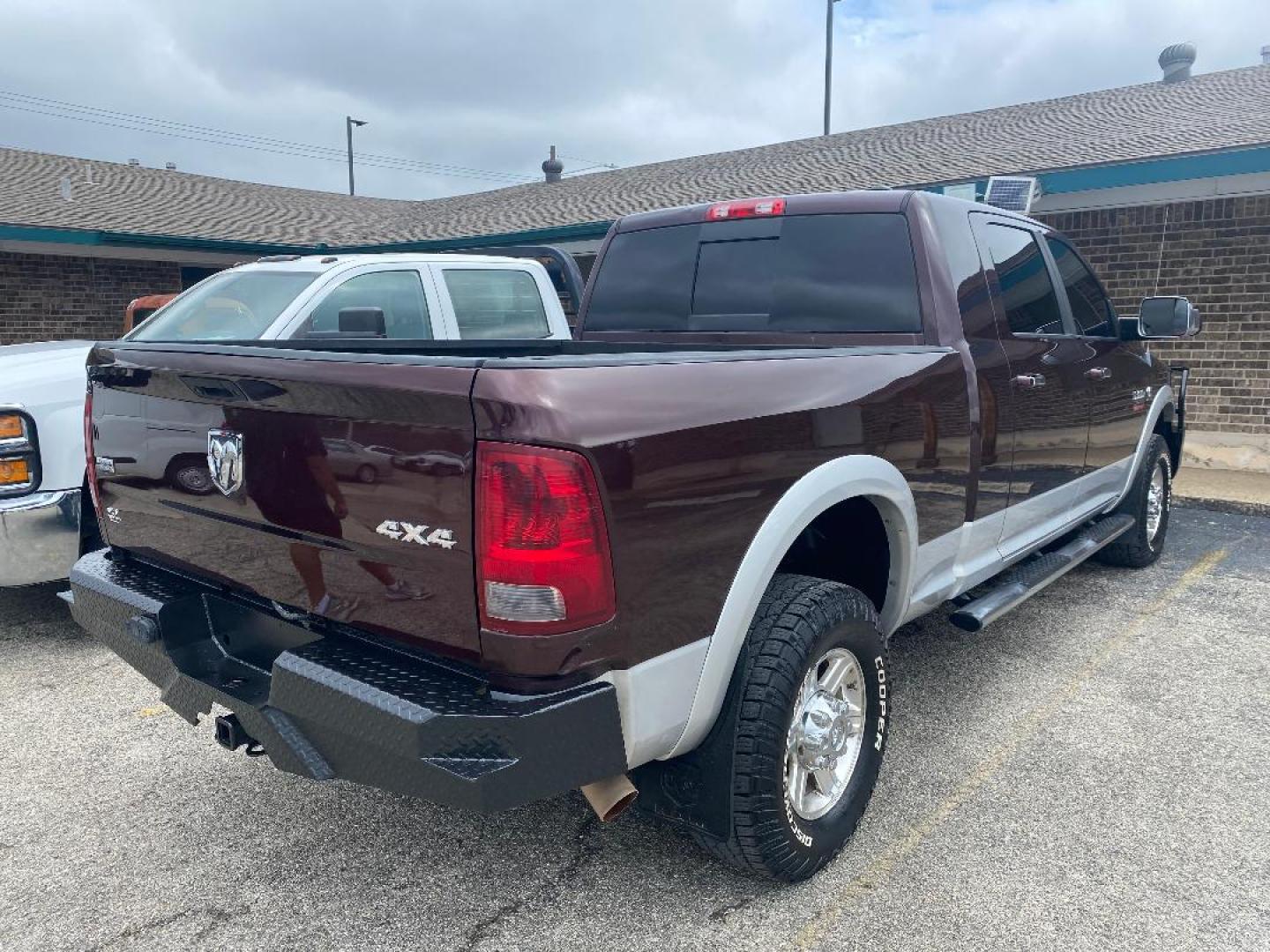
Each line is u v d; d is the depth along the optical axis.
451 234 14.80
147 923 2.57
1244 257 8.79
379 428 2.09
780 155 15.28
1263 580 5.74
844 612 2.65
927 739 3.62
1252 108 9.91
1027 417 3.86
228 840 2.98
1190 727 3.71
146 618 2.69
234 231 14.97
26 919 2.59
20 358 4.81
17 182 15.46
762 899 2.64
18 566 4.43
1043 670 4.32
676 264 4.14
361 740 2.07
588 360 2.12
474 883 2.74
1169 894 2.64
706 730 2.44
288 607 2.49
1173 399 5.94
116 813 3.15
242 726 2.47
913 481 3.09
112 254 13.82
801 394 2.61
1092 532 4.97
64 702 4.07
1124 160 8.38
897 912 2.58
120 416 2.87
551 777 2.03
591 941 2.47
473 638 2.01
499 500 1.93
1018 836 2.95
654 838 2.96
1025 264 4.18
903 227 3.54
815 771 2.72
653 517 2.13
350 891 2.71
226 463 2.47
